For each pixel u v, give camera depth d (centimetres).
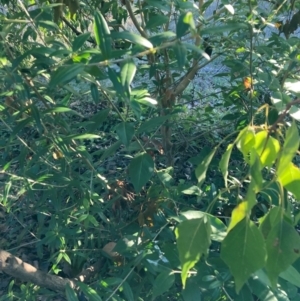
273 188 84
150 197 139
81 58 86
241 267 51
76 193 170
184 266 58
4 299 150
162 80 160
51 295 155
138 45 73
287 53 135
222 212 149
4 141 135
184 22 66
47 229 165
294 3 153
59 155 135
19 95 107
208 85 271
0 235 218
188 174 217
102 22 70
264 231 55
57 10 136
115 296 110
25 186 138
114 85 67
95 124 117
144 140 169
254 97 151
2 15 114
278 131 55
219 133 217
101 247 171
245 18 133
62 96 149
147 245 119
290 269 75
